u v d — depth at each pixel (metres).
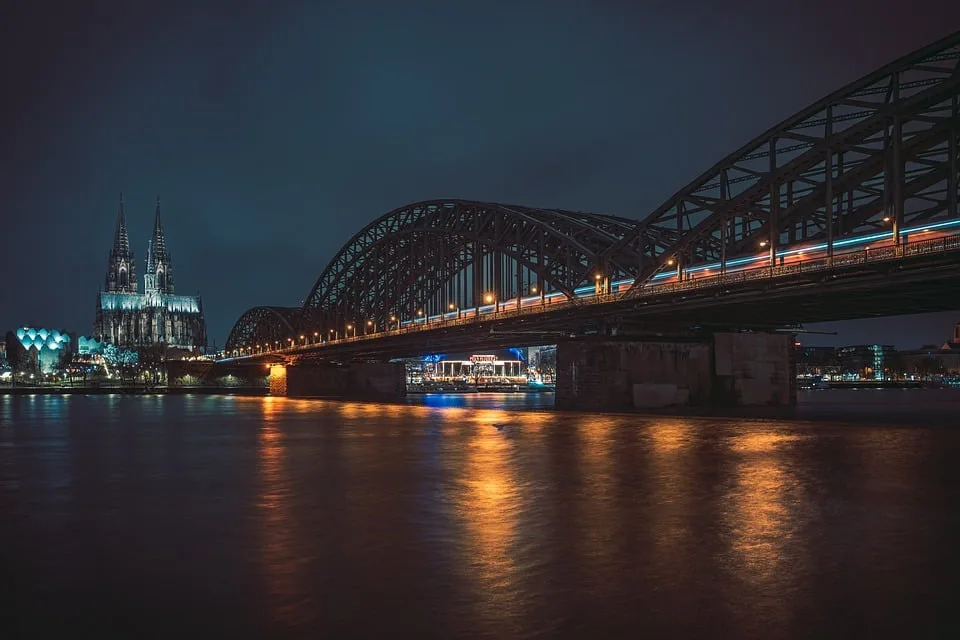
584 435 49.75
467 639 11.77
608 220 97.50
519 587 14.38
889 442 43.75
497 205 104.62
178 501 24.61
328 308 163.38
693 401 77.94
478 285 108.25
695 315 76.31
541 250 93.25
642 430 53.28
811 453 37.94
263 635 12.01
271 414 85.31
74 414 86.31
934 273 52.12
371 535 19.03
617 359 75.44
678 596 13.80
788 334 82.12
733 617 12.71
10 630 12.33
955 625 12.34
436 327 106.06
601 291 83.31
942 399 144.38
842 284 57.28
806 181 65.19
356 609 13.19
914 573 15.23
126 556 17.11
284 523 20.70
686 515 21.38
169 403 124.44
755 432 51.06
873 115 59.12
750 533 18.95
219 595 14.06
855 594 13.90
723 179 71.25
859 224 64.56
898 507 22.55
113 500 24.91
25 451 42.41
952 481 27.97
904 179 61.72
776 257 67.00
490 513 21.89
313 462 35.84
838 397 159.38
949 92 55.03
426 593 14.05
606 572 15.38
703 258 82.06
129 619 12.80
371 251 146.38
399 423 66.94
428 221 124.50
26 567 16.22
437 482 28.45
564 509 22.45
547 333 90.88
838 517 20.98
